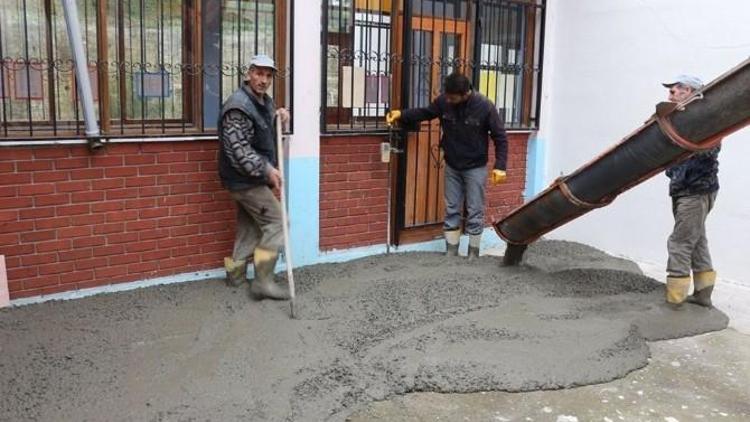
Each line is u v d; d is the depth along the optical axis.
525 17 6.83
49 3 4.35
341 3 5.52
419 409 3.64
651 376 4.16
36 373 3.62
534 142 7.09
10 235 4.34
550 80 7.07
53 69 4.41
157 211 4.86
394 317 4.60
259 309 4.60
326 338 4.23
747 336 4.79
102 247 4.68
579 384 3.97
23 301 4.45
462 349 4.21
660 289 5.50
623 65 6.46
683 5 5.98
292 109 5.28
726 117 4.10
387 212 6.10
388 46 5.86
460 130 5.85
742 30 5.62
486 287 5.28
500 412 3.65
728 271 5.88
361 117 5.81
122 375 3.66
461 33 6.32
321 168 5.60
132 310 4.47
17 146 4.26
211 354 3.94
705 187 4.82
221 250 5.21
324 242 5.75
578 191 5.01
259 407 3.44
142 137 4.67
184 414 3.34
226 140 4.54
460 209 6.18
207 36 4.93
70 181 4.48
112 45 4.59
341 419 3.47
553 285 5.46
